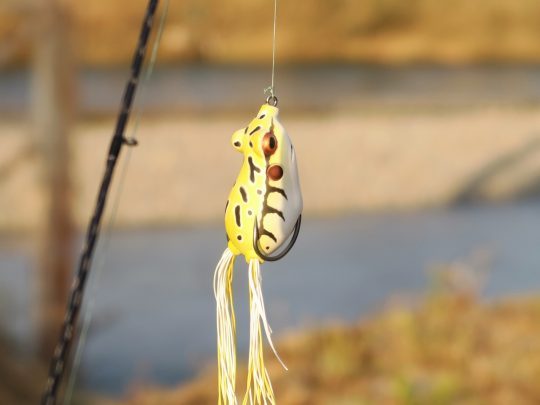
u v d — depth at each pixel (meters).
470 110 44.53
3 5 16.66
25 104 37.47
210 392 13.16
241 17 52.41
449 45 59.91
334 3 56.81
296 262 23.50
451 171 35.69
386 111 43.44
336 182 34.16
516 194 33.94
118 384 15.22
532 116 43.28
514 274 21.61
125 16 42.41
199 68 48.66
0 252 23.73
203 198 30.97
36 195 26.50
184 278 22.25
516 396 11.11
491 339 13.19
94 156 31.89
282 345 13.58
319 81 51.38
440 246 25.69
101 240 26.02
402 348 12.93
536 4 60.75
